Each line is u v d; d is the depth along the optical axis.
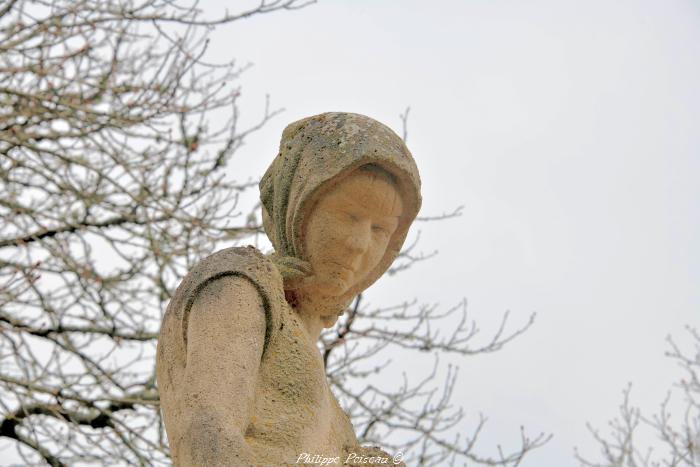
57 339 8.80
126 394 8.70
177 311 3.27
